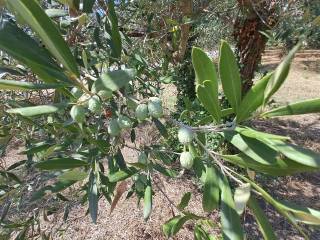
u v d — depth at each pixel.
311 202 0.99
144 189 0.28
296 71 2.89
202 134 0.24
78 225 0.82
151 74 0.40
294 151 0.17
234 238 0.18
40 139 0.38
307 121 1.66
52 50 0.16
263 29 0.89
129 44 0.37
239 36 0.93
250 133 0.19
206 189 0.21
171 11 0.49
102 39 0.34
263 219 0.19
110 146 0.26
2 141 0.36
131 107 0.22
